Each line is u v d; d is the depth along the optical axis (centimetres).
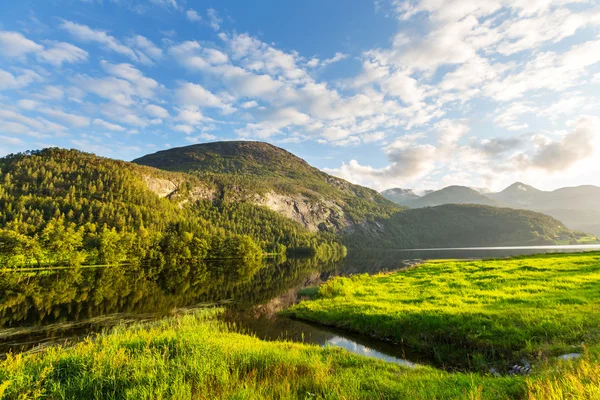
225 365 1040
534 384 744
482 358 1307
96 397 802
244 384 880
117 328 2208
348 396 821
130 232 10738
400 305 2153
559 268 3212
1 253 7144
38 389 811
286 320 2414
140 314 2797
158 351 1081
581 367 746
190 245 11312
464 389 834
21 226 8638
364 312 2109
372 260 11800
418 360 1442
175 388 825
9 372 897
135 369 933
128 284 5016
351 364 1255
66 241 8231
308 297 3559
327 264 10081
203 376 937
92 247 8869
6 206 10619
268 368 1083
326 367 1101
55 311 2942
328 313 2325
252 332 2070
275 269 8225
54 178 14738
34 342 1966
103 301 3491
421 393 854
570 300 1762
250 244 13038
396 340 1720
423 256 13438
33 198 11900
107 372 936
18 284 4922
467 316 1661
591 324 1315
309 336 1941
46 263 7950
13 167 15038
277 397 819
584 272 2822
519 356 1233
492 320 1550
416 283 3116
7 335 2125
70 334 2145
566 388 636
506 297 2017
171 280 5644
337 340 1823
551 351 1159
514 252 13725
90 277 5938
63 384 890
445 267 4434
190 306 3175
